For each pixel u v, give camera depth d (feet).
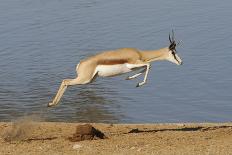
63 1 273.13
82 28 221.66
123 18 232.53
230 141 85.92
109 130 103.65
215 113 136.56
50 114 136.36
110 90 154.81
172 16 230.89
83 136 90.68
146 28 215.51
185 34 204.85
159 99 147.13
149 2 257.55
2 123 111.34
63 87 105.40
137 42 198.80
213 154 76.79
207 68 168.55
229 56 177.37
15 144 88.33
